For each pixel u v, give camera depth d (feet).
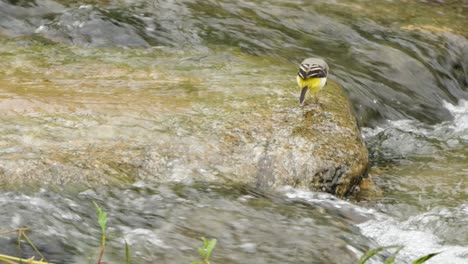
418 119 55.72
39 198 32.32
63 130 38.27
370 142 50.06
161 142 37.96
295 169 37.42
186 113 41.32
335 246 31.32
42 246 28.60
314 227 33.01
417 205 38.99
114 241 29.63
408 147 49.52
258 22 64.23
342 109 43.75
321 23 65.72
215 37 60.70
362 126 52.75
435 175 43.62
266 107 42.88
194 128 39.40
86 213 31.83
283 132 39.70
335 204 36.47
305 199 36.42
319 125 41.11
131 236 30.22
